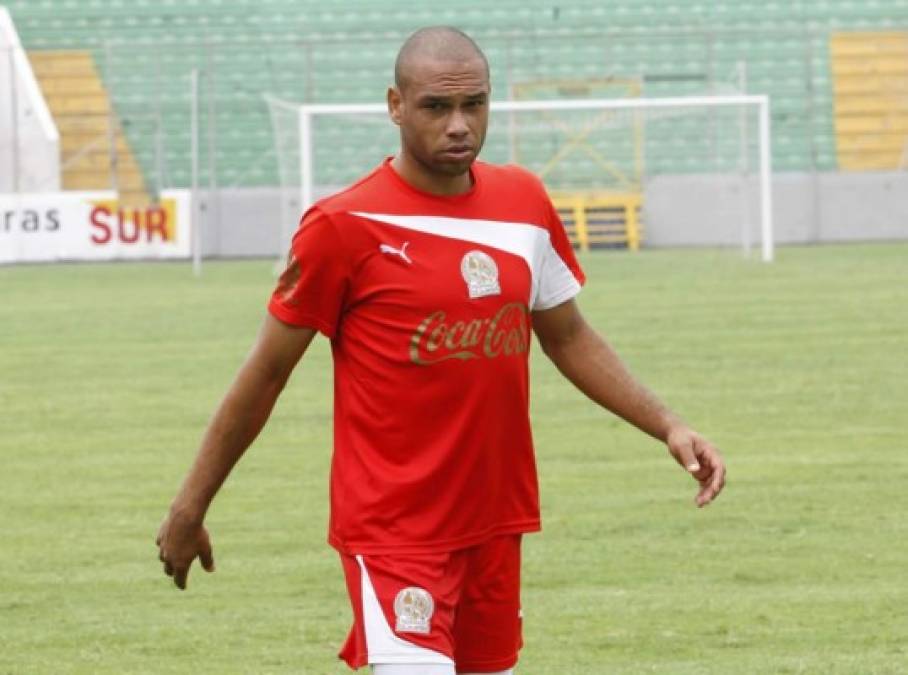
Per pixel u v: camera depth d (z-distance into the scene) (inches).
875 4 4483.3
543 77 4409.5
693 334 2156.7
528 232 524.1
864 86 4370.1
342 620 895.7
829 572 979.3
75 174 4256.9
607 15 4466.0
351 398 520.4
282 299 518.0
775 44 4409.5
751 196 4156.0
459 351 510.9
